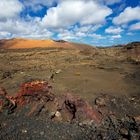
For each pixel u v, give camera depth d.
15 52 46.72
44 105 15.96
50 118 14.87
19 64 33.06
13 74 25.11
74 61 35.19
